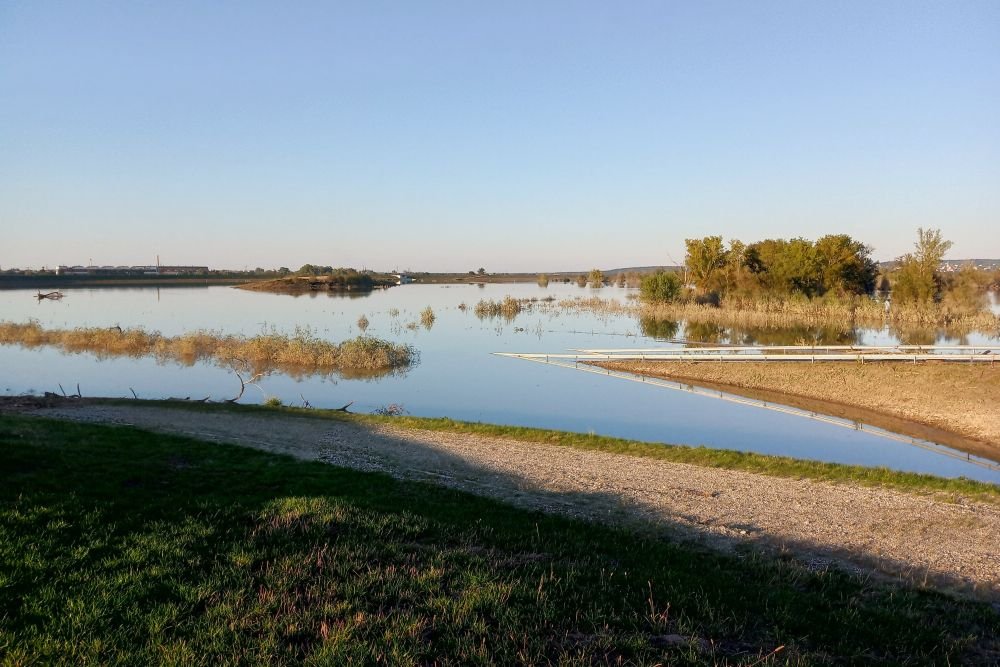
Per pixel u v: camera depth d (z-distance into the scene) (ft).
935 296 211.00
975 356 109.60
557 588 25.52
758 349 138.92
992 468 67.10
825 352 132.87
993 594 32.42
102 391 110.42
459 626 21.43
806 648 22.43
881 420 89.20
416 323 219.20
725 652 21.29
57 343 162.30
